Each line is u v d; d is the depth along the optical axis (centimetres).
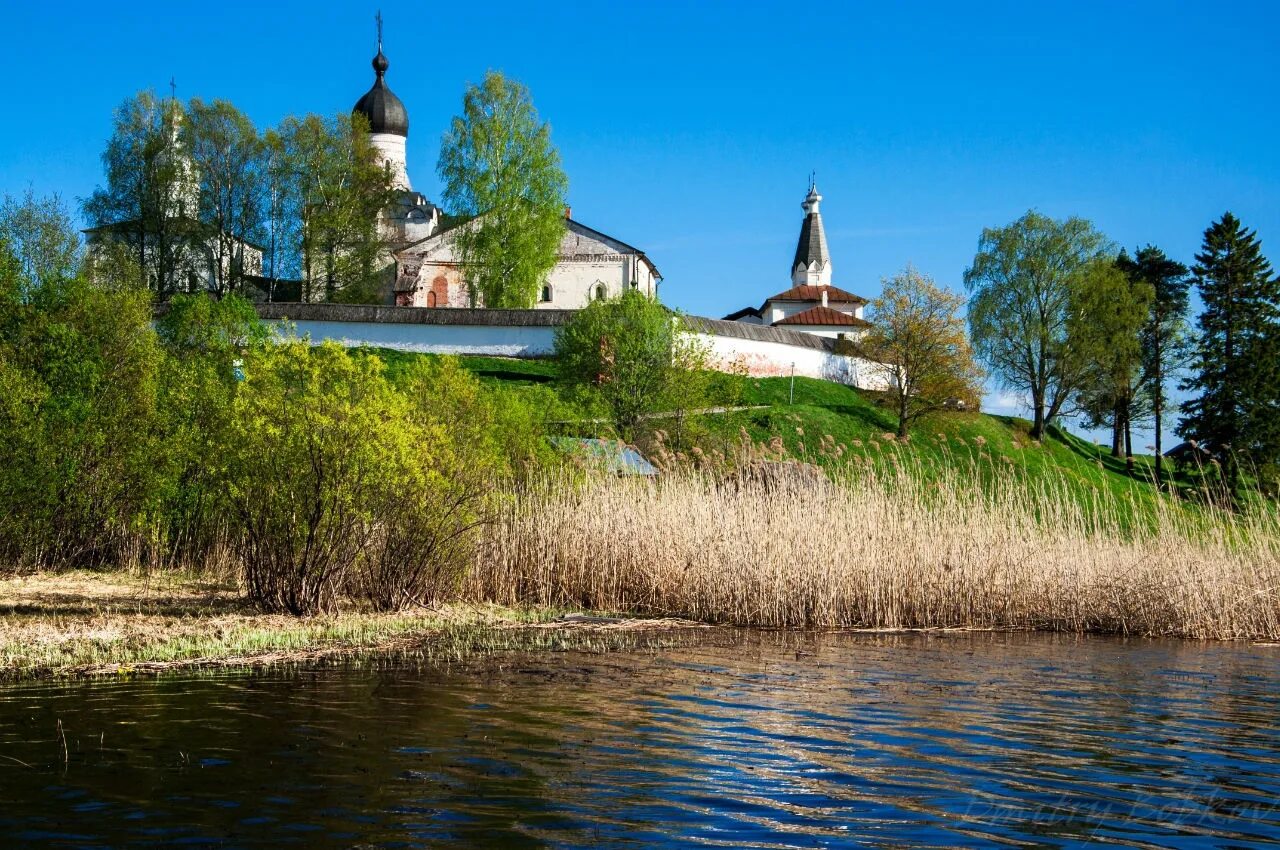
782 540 1728
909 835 647
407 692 1022
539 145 6209
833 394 5984
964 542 1762
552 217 6200
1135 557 1764
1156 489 1920
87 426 1905
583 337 4119
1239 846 648
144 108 6494
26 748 782
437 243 6888
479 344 5622
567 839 617
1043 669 1288
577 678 1126
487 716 927
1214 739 923
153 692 985
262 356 1541
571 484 1936
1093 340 5597
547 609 1711
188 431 1920
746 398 4950
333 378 1545
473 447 1780
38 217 4362
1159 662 1368
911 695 1093
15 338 2055
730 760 805
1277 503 1845
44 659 1130
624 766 777
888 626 1683
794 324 8794
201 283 6669
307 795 684
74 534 1911
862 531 1759
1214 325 5072
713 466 2155
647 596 1784
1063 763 827
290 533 1508
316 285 6788
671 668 1213
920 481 1947
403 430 1536
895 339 5338
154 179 6303
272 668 1130
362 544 1541
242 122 6675
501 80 6197
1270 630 1658
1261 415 4497
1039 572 1739
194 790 689
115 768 734
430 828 629
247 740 818
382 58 8850
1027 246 5859
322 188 6769
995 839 645
